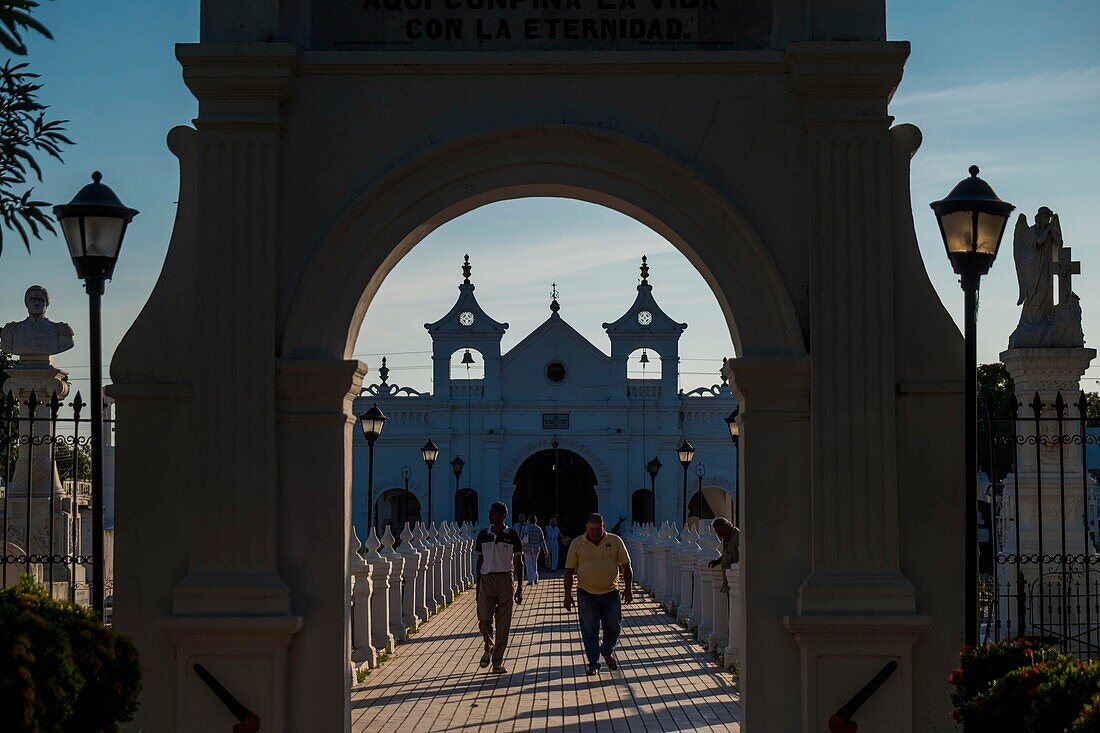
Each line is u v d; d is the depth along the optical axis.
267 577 8.65
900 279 8.92
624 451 52.78
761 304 8.95
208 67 8.76
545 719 11.15
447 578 25.23
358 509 52.62
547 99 8.98
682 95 8.98
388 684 13.13
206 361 8.73
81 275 8.98
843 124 8.84
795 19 9.02
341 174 8.92
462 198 9.00
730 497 53.06
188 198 9.01
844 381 8.72
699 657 15.34
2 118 5.87
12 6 5.16
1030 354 14.86
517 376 53.38
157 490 8.83
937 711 8.69
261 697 8.60
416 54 8.91
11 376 17.83
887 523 8.66
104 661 6.64
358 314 9.12
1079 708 6.27
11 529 17.36
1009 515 14.89
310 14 9.09
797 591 8.70
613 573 13.91
